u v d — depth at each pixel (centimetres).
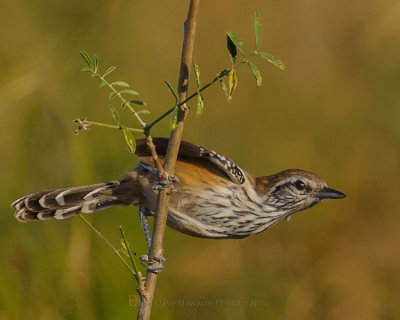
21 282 1027
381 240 1412
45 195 847
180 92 677
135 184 846
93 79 1429
